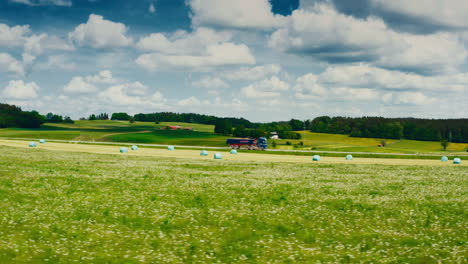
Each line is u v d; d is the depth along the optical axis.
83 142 111.00
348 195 26.30
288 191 27.73
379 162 64.19
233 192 26.91
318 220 19.47
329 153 83.94
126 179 32.12
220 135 183.12
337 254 14.36
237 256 14.10
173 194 25.58
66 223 17.73
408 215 20.50
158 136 156.25
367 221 19.38
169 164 49.53
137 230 17.23
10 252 13.58
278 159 67.56
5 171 33.69
